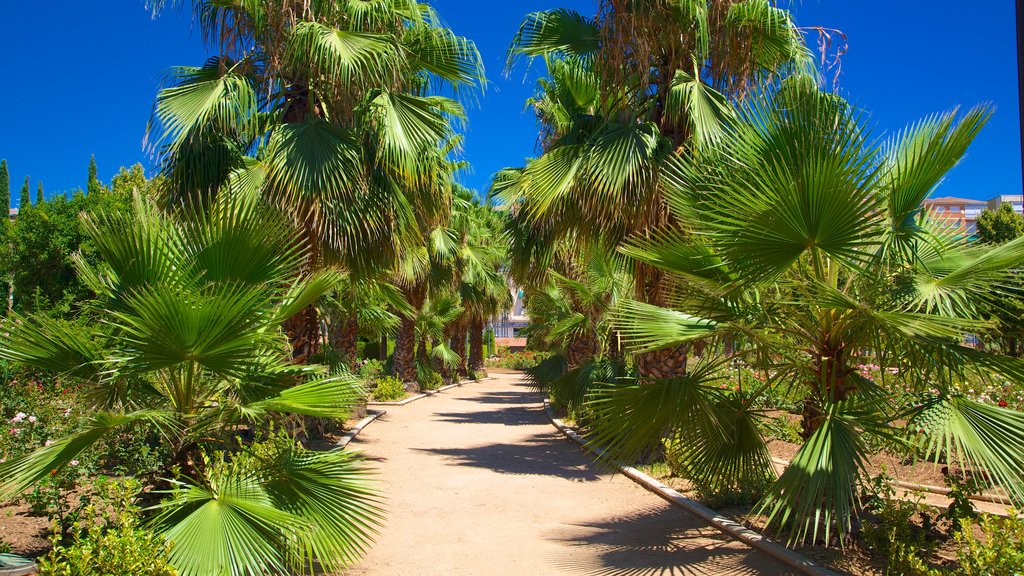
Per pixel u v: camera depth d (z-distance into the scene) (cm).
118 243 438
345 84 862
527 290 1703
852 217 416
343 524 454
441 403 2155
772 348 512
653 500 744
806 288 464
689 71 928
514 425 1540
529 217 1055
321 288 482
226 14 874
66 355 434
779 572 484
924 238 531
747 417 539
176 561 380
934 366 446
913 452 467
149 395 460
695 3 847
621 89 949
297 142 859
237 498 419
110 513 575
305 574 497
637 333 544
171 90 833
